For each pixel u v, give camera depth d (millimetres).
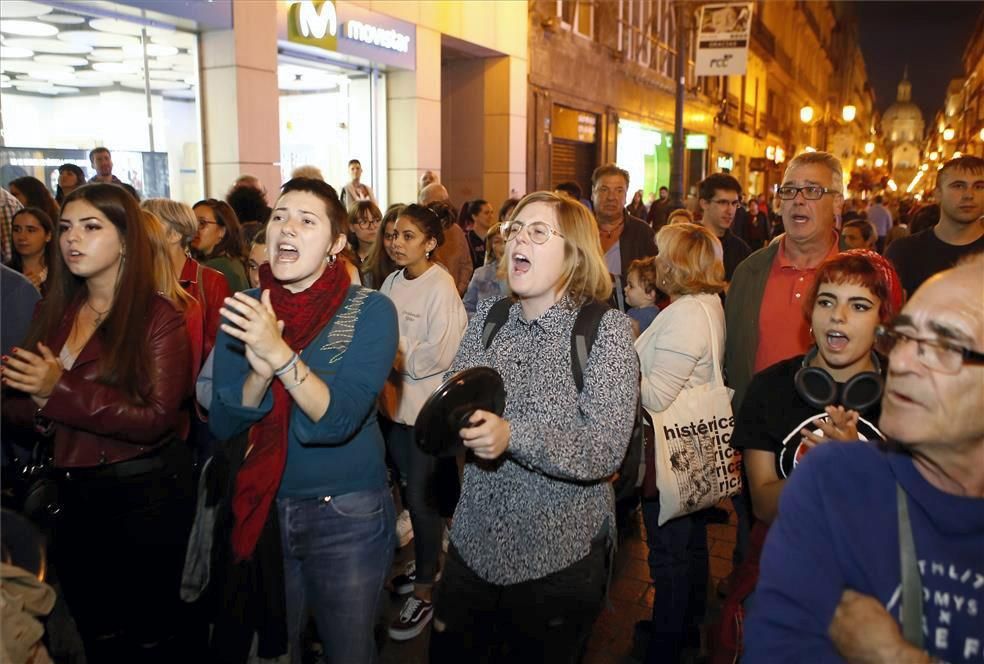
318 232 2107
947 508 1146
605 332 2021
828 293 2037
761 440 2125
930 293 1165
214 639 2135
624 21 19547
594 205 5074
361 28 10141
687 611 3195
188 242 3572
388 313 2230
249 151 8539
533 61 15070
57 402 2223
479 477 2080
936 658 1105
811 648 1181
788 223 3062
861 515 1199
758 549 1988
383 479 2293
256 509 2064
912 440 1148
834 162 3041
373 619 2260
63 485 2371
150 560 2438
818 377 2016
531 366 2043
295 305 2162
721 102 29516
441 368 3455
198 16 7773
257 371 1963
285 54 9664
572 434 1883
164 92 8297
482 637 2107
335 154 11344
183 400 2580
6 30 6969
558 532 1988
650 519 2955
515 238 2064
